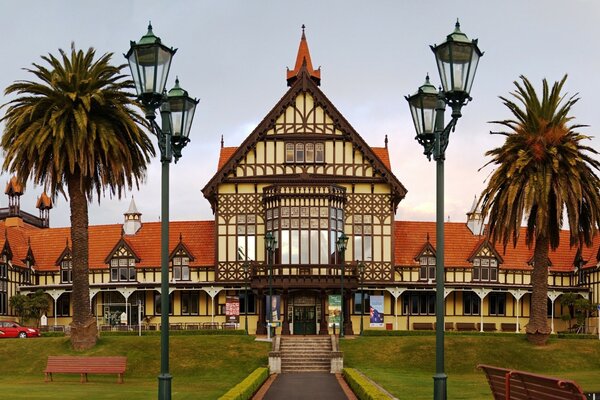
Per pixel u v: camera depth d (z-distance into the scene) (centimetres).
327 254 6069
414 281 6488
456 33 1723
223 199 6347
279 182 6188
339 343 5116
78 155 4428
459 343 4922
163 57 1730
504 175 4688
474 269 6681
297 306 6203
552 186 4644
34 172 4509
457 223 7006
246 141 6309
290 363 4712
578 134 4716
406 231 6788
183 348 4744
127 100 4531
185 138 1934
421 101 1878
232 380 4078
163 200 1808
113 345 4731
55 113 4306
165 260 1805
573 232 4584
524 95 4850
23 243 7188
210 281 6444
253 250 6291
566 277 6956
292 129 6331
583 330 6538
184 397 3080
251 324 6388
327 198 6112
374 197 6356
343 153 6344
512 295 6694
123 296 6669
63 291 6744
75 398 2986
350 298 6116
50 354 4619
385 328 6456
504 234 4725
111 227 7100
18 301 6444
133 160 4662
